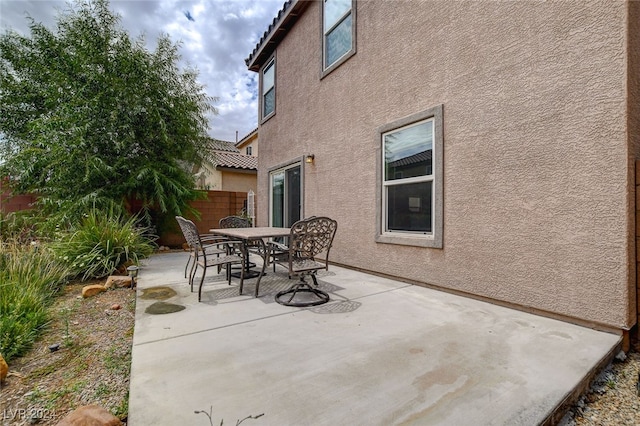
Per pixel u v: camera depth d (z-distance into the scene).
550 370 2.21
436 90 4.33
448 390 1.97
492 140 3.69
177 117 8.64
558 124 3.13
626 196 2.71
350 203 5.93
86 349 2.72
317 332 2.94
